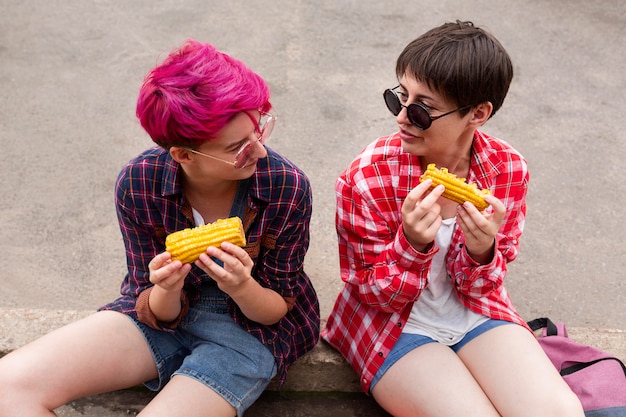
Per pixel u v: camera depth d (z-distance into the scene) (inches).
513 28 232.7
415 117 90.7
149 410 91.2
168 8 234.7
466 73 88.5
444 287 106.0
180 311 99.3
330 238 153.0
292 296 102.8
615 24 238.5
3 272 141.8
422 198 97.1
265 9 235.9
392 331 103.3
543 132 187.8
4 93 192.5
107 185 165.0
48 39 216.4
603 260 151.0
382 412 119.0
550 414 92.7
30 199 159.3
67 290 139.6
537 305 140.2
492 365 100.3
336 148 178.1
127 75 202.4
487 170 101.3
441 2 245.8
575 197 167.3
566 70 213.5
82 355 93.0
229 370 97.1
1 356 118.1
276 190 94.7
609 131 189.6
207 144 82.8
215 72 80.5
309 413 118.3
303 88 198.7
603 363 108.9
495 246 98.4
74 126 182.4
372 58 213.8
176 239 85.5
